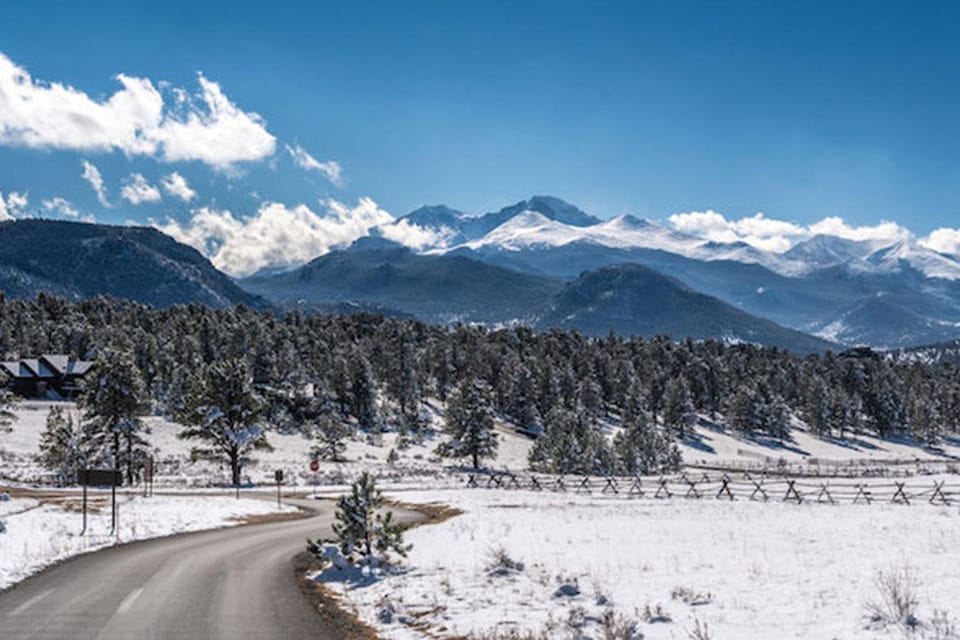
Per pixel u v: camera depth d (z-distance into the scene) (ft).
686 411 495.41
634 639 38.50
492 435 312.91
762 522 97.81
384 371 473.67
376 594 55.31
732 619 41.65
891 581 48.11
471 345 573.33
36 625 44.37
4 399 258.37
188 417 208.13
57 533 89.20
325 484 217.56
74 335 536.42
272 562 73.26
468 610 47.80
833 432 564.30
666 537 82.43
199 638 42.06
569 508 130.21
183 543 87.56
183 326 560.61
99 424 201.46
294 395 402.31
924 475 234.79
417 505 150.10
